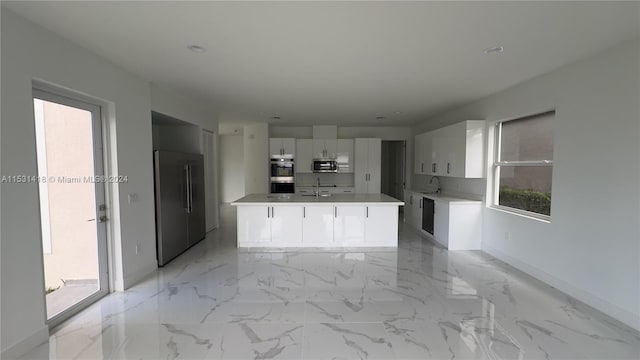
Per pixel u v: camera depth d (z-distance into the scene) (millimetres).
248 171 7922
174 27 2371
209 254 4773
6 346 2111
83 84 2777
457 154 5051
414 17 2195
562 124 3303
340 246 5094
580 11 2096
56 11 2117
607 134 2807
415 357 2227
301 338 2463
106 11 2119
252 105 5445
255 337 2479
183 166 4812
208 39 2592
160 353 2271
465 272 3961
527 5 2021
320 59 3059
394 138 8227
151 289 3432
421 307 2994
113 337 2475
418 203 6379
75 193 2885
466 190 5441
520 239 4008
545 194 3746
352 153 8000
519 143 4199
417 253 4809
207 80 3803
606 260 2838
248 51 2859
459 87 4125
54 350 2287
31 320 2287
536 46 2723
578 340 2432
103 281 3252
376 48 2781
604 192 2844
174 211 4539
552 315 2830
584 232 3059
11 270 2135
